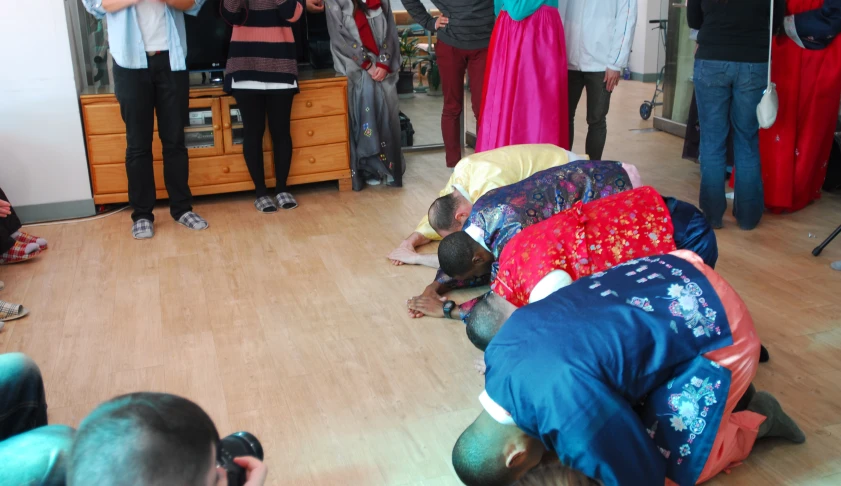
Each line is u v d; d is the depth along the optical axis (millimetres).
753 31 3352
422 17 4676
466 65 4672
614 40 3889
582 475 1760
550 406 1523
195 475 942
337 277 3191
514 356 1606
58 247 3584
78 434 944
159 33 3574
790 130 3660
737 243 3461
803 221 3730
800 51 3553
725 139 3562
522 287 1969
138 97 3602
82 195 3984
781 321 2680
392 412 2209
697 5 3564
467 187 2920
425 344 2604
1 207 3203
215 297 3014
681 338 1617
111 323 2797
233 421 2174
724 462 1778
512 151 2990
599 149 4199
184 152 3854
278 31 3891
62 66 3766
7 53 3672
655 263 1771
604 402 1508
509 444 1680
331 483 1907
